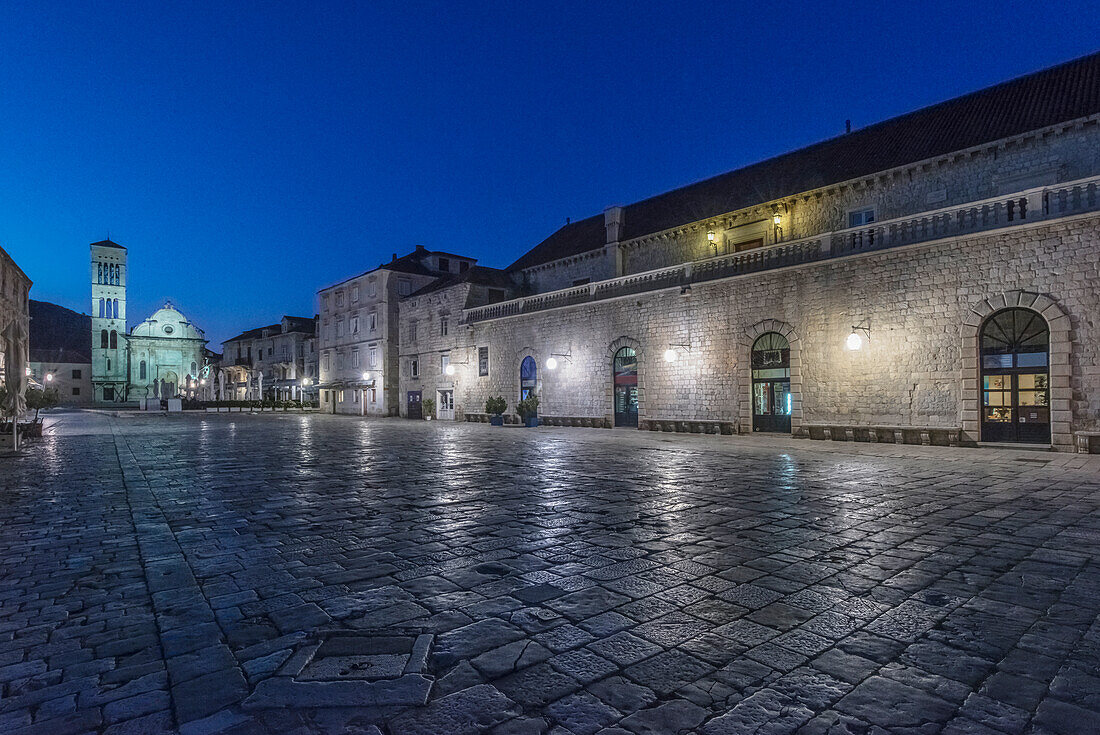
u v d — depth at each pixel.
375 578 4.89
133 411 52.62
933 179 18.70
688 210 27.36
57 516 7.40
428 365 38.12
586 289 27.14
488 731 2.65
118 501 8.42
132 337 77.00
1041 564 5.13
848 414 17.91
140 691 3.04
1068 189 14.16
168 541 6.14
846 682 3.09
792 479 10.25
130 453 15.30
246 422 32.94
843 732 2.63
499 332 31.75
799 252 19.38
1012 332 15.09
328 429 26.23
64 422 32.25
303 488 9.52
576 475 10.89
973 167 17.92
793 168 24.84
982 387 15.58
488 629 3.81
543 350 28.97
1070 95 17.70
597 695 2.97
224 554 5.65
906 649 3.49
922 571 4.96
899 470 11.34
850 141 24.19
